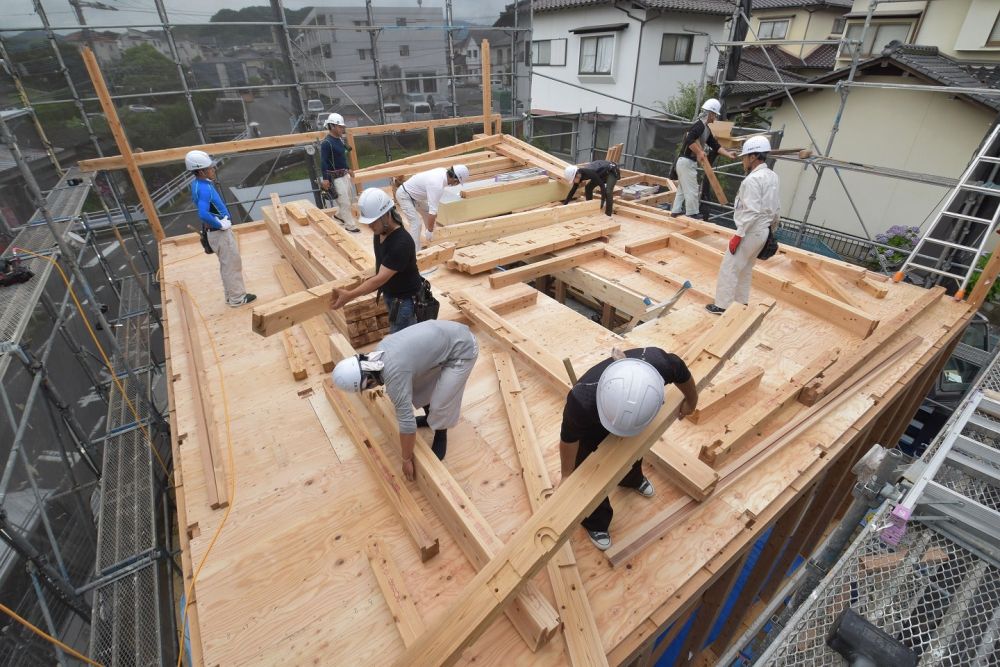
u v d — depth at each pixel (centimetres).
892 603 169
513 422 320
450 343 256
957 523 181
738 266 436
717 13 1427
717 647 418
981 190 509
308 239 537
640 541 252
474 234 605
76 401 580
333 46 895
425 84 1013
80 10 691
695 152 704
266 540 255
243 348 416
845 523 221
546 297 484
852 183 997
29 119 682
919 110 873
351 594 231
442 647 174
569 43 1572
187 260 597
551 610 207
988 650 156
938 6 946
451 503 247
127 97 736
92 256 780
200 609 225
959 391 585
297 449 311
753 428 316
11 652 353
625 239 639
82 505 437
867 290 512
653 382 182
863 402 363
